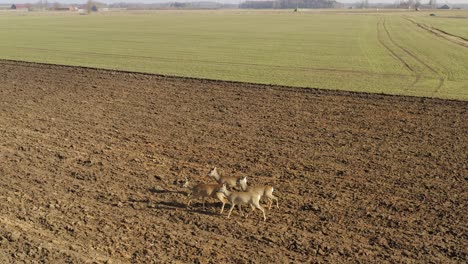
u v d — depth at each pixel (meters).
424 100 26.22
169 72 36.34
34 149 19.09
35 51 51.56
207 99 27.12
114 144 19.67
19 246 11.86
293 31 81.00
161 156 18.25
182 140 20.12
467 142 19.45
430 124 21.98
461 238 12.17
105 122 22.91
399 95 27.36
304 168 16.86
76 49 53.25
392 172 16.44
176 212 13.75
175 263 11.17
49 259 11.30
